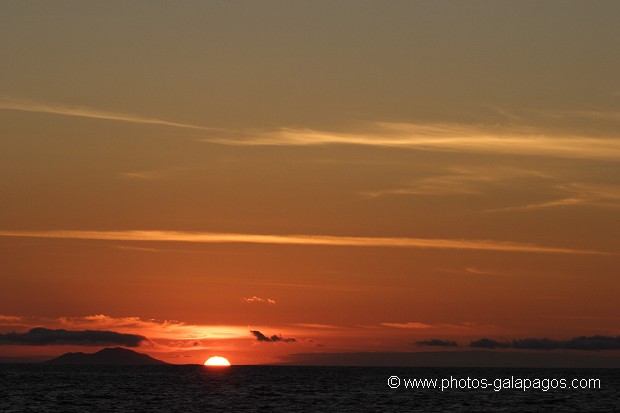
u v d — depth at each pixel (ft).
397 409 607.37
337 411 588.91
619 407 641.40
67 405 626.23
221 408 605.73
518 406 640.17
